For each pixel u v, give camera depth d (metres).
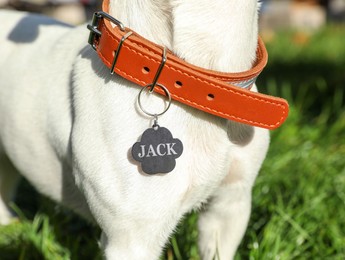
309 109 1.06
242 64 0.39
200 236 0.49
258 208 0.63
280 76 1.39
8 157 0.57
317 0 4.04
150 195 0.39
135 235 0.40
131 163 0.38
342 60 1.60
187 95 0.37
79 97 0.41
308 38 2.12
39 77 0.49
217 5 0.37
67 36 0.50
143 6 0.38
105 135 0.39
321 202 0.65
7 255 0.60
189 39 0.37
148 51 0.37
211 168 0.40
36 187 0.53
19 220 0.66
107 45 0.38
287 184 0.68
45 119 0.48
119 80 0.39
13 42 0.54
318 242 0.59
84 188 0.41
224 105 0.38
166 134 0.38
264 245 0.55
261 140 0.44
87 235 0.63
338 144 0.80
